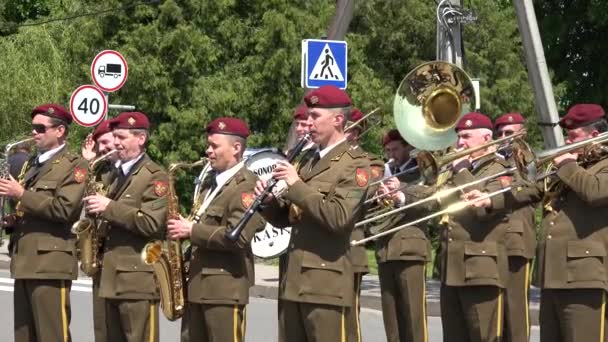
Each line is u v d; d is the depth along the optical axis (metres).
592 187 14.58
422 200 16.97
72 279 17.25
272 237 24.41
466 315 17.36
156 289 16.39
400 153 19.67
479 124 17.25
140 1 52.50
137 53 51.56
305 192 13.58
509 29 59.78
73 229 16.56
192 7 52.31
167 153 52.75
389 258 19.48
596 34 38.66
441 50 28.22
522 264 18.86
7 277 32.47
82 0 55.47
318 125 13.94
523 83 59.66
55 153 17.17
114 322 16.58
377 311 27.39
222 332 15.46
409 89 18.30
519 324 18.88
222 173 15.60
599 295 15.02
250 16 53.78
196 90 52.03
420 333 19.67
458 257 17.23
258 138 53.31
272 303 28.66
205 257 15.50
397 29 60.12
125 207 16.11
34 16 73.19
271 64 52.41
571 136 15.39
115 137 16.50
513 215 18.88
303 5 54.38
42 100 56.41
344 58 26.42
